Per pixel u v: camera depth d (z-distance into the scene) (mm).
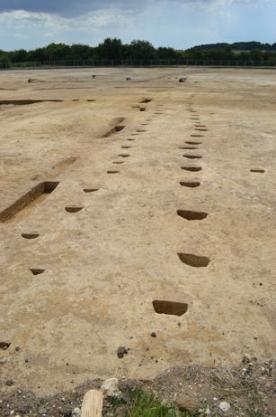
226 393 2998
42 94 23141
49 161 8945
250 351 3369
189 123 12719
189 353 3324
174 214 5797
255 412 2852
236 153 9156
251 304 3916
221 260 4656
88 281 4195
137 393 2951
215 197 6457
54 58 72750
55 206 6105
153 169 7801
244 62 65938
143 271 4387
